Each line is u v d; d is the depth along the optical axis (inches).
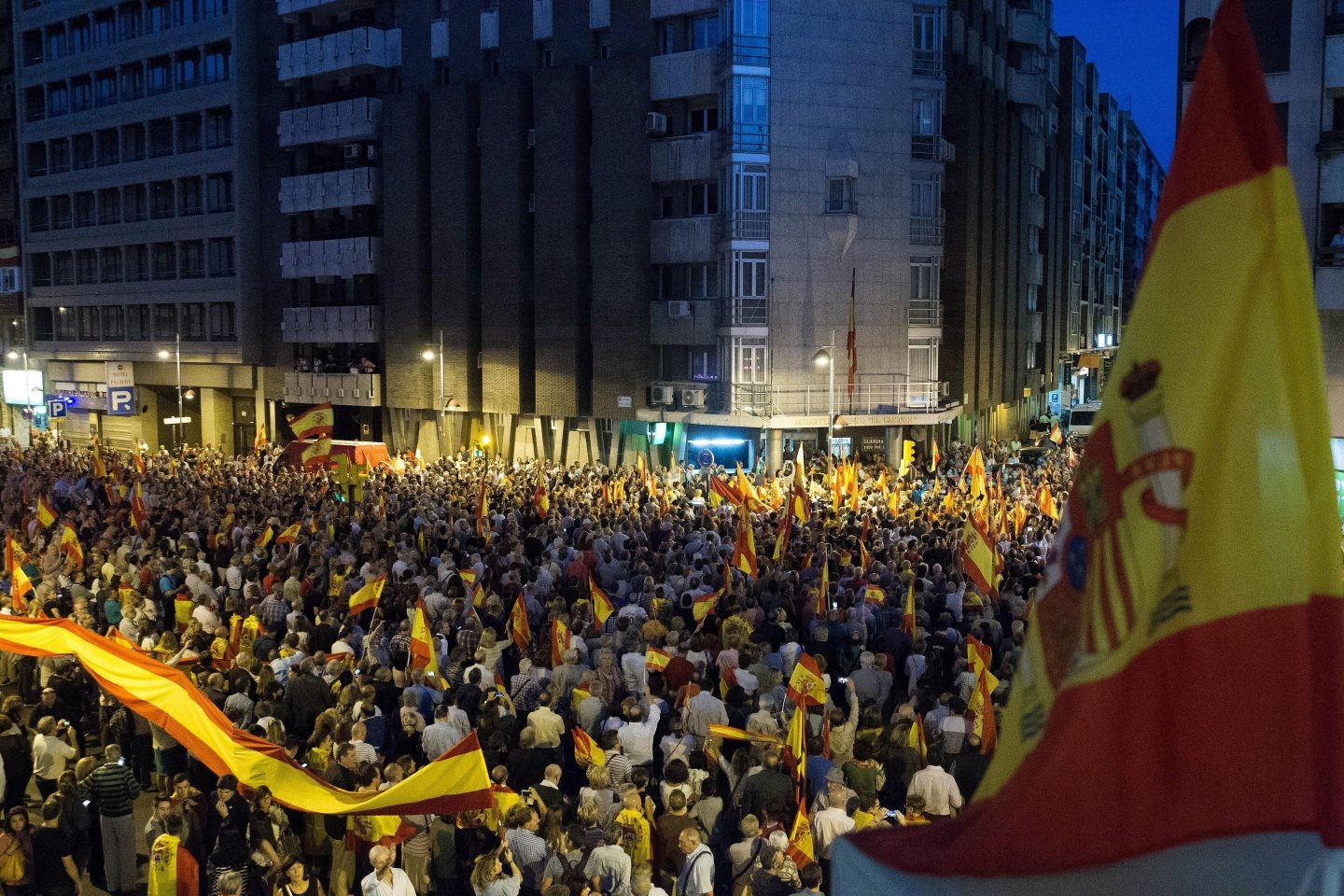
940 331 1847.9
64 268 2773.1
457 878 417.7
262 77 2317.9
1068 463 1444.4
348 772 414.3
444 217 2000.5
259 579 723.4
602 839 348.5
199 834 406.3
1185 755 111.8
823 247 1705.2
